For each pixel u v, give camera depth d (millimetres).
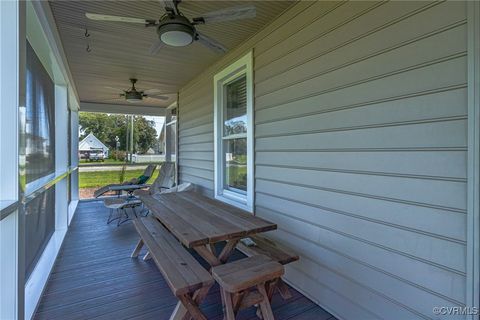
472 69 1234
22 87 1461
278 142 2609
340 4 1925
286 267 2523
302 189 2316
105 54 3494
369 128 1730
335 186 1987
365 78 1751
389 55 1604
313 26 2166
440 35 1361
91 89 5477
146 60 3766
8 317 1378
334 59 1978
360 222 1803
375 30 1684
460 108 1285
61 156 4043
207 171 4395
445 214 1349
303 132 2287
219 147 3984
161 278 2551
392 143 1596
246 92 3322
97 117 19078
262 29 2832
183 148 5527
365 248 1769
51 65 3107
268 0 2293
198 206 2689
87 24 2639
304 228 2297
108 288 2357
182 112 5531
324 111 2072
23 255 1473
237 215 2324
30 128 2529
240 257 3086
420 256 1460
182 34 2133
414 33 1475
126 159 17641
